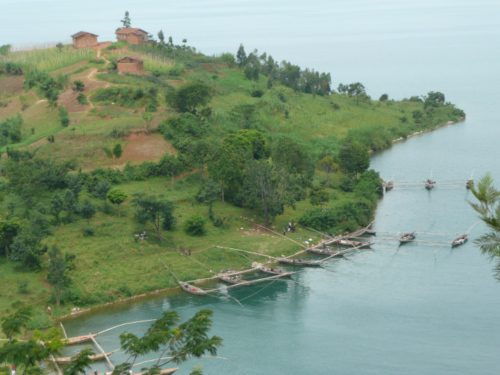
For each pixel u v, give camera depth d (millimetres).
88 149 144625
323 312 94375
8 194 119375
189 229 119312
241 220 129500
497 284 103375
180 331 57875
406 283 105000
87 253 105938
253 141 157875
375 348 82688
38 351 57281
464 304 95875
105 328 88250
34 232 103062
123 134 150125
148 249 111062
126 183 137125
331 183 158125
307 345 83562
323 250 119125
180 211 126812
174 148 152000
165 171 141250
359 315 93125
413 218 142000
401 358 79875
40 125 166250
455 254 118375
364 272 110562
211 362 79375
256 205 134250
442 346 83062
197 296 100250
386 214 145500
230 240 120312
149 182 139000
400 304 96500
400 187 171000
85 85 186750
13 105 185625
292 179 136125
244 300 98875
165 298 99562
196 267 109062
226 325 89625
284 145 153375
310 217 131125
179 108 173875
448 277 107125
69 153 142375
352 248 121688
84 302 95250
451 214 144125
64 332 85812
